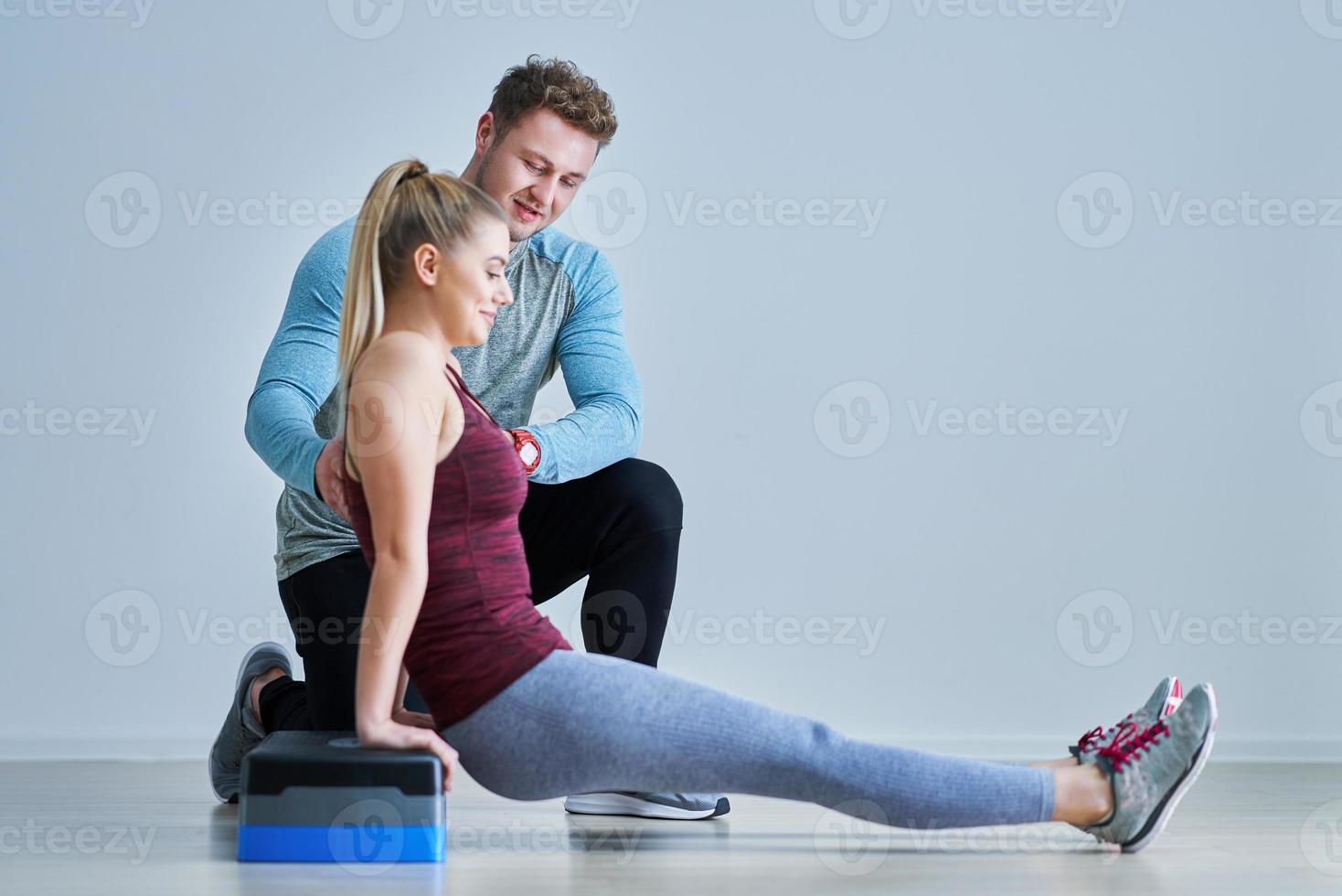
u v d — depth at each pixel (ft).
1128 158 19.06
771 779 8.26
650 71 18.42
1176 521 18.90
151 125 17.63
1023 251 18.86
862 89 18.72
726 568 18.17
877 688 18.28
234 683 17.35
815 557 18.31
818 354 18.48
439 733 8.61
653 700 8.16
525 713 8.13
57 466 17.31
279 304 17.80
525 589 8.52
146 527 17.37
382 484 7.88
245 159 17.79
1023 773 8.58
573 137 11.43
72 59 17.56
